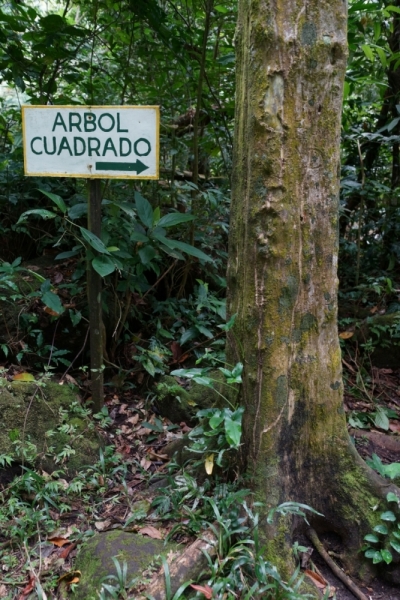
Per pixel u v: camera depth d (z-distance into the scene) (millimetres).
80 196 3783
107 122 2506
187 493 2254
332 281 2064
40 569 2018
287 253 1961
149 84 3947
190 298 3752
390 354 3697
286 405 2078
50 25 3359
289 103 1863
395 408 3332
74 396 2873
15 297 3031
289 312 2014
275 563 1947
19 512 2279
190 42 3691
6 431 2510
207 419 2373
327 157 1942
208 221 3922
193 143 3887
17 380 2832
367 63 4570
